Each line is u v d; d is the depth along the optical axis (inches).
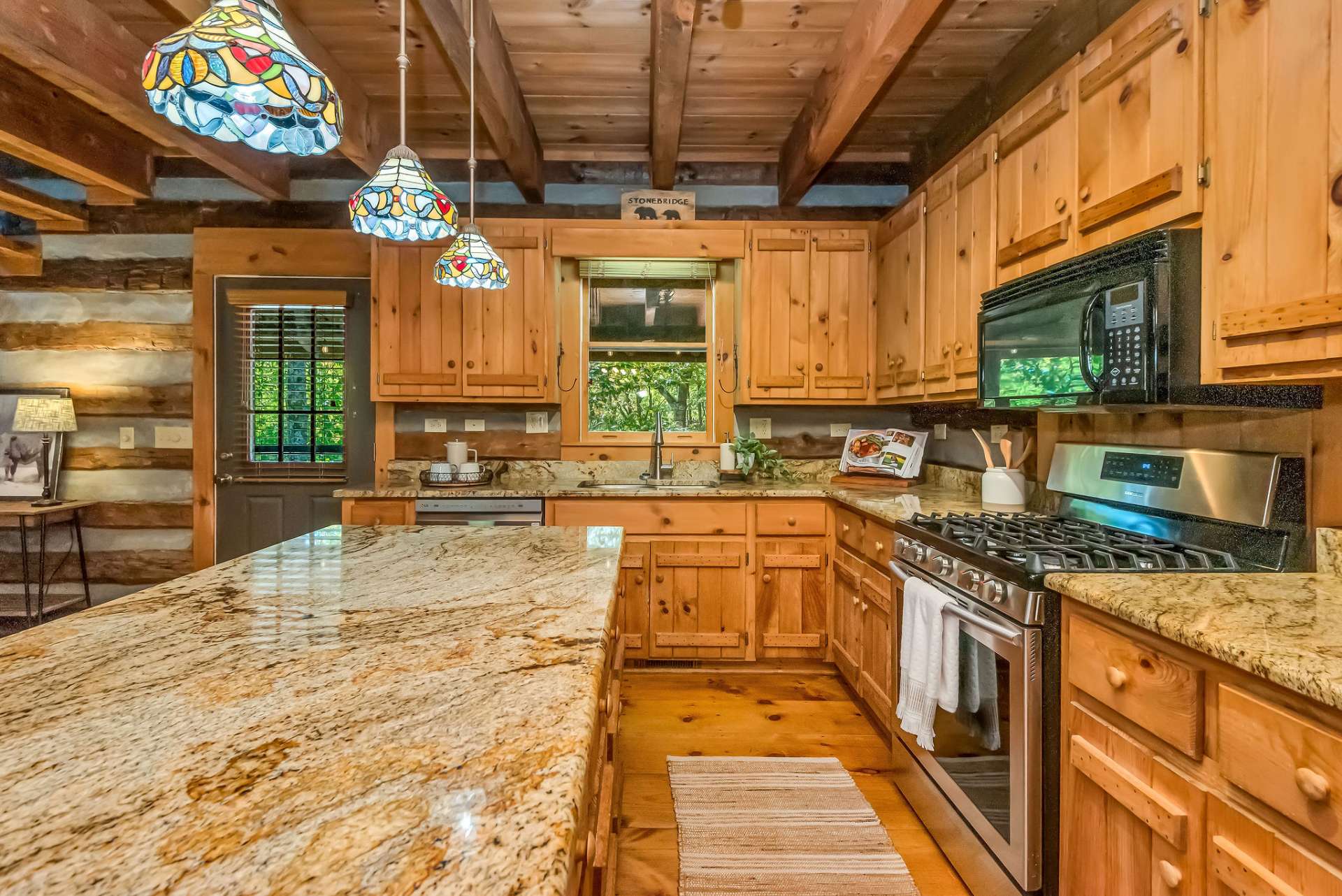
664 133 104.8
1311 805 32.8
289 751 24.2
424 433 135.9
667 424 142.1
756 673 118.0
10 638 36.4
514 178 125.6
